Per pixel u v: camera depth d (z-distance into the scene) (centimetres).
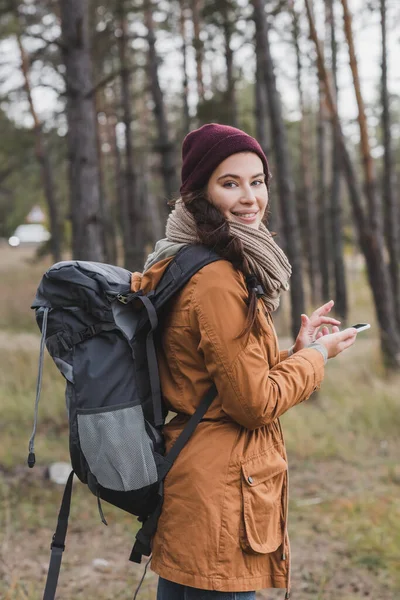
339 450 623
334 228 1750
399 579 372
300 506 491
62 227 2089
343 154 990
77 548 415
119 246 2402
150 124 2109
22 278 2106
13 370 798
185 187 193
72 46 603
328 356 198
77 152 604
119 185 1836
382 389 813
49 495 496
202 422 185
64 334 186
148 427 185
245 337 175
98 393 181
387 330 994
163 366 194
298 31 1097
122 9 1056
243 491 179
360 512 474
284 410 182
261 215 197
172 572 182
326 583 374
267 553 184
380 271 1002
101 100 1680
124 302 186
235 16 1084
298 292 846
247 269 180
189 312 182
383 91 1227
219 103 1199
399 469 575
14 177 1962
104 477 181
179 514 181
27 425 665
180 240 191
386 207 1302
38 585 361
